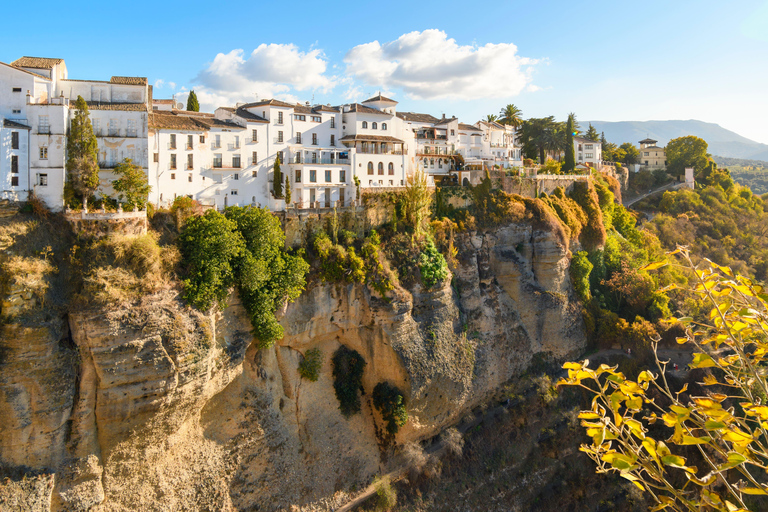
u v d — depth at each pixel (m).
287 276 47.59
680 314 75.62
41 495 34.41
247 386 46.69
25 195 39.25
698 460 58.91
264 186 61.84
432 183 73.06
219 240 42.12
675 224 101.31
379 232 59.03
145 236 40.75
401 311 53.56
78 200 41.53
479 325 63.50
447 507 52.69
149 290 38.75
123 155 46.06
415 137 83.94
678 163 123.56
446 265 59.78
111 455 37.53
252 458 45.56
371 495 50.59
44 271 36.06
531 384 65.12
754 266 97.31
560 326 69.81
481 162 88.50
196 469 42.28
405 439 54.19
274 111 62.56
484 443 58.56
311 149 65.19
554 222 70.88
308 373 51.78
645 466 10.51
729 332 11.87
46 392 34.69
